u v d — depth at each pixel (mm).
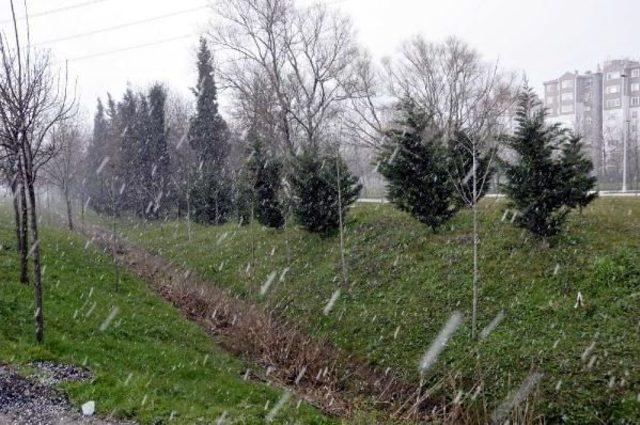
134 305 15500
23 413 7766
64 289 14648
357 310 16172
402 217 22672
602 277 13297
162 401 8859
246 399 10352
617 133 60812
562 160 15359
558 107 82625
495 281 14922
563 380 10641
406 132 18766
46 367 9367
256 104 33438
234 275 22422
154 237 33438
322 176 22781
